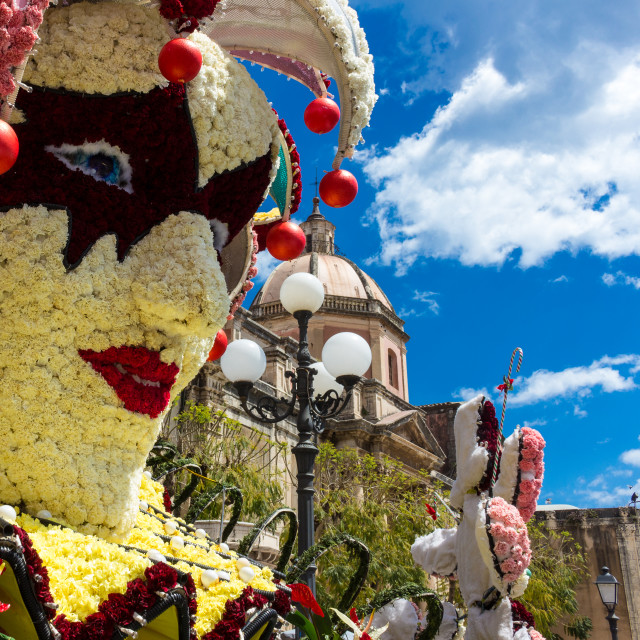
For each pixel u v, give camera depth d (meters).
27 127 2.83
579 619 27.73
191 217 2.99
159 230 2.94
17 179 2.80
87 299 2.77
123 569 2.58
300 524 6.17
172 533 3.43
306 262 32.88
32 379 2.71
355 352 6.64
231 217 3.39
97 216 2.85
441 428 33.53
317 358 29.61
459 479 4.72
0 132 2.47
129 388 2.87
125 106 2.90
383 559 17.34
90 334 2.81
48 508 2.75
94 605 2.42
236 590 3.04
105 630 2.38
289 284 6.69
